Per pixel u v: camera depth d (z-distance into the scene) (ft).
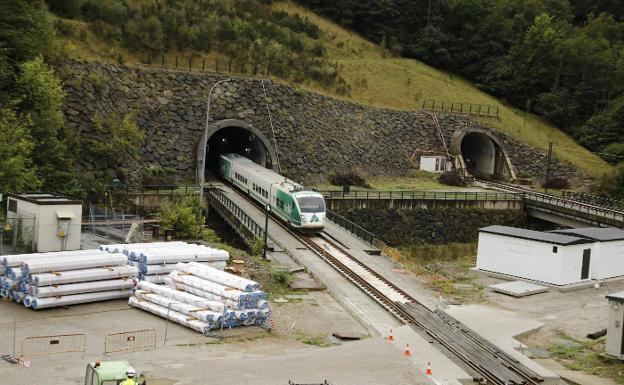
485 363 88.38
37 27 188.75
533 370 87.45
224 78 242.78
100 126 190.60
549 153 283.59
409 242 217.15
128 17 270.67
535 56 374.02
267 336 91.45
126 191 183.62
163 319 93.86
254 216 178.60
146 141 210.59
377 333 97.81
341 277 129.90
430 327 102.42
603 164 315.99
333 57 351.67
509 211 238.89
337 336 94.68
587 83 372.38
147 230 156.04
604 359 95.71
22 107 161.58
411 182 263.29
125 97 213.87
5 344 78.89
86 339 82.64
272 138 237.66
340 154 254.27
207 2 336.49
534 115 365.40
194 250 112.57
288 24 362.53
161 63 253.85
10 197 130.82
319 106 263.49
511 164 297.53
